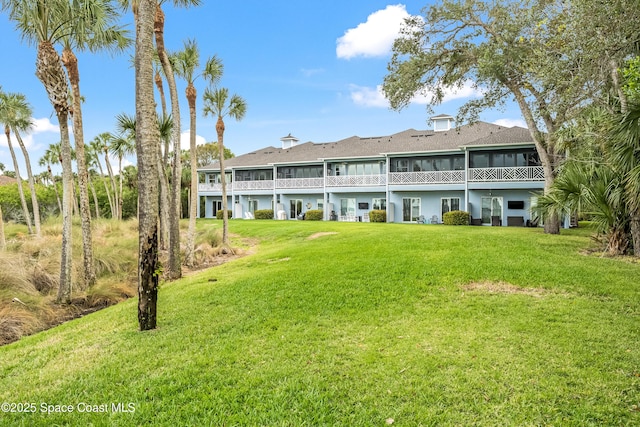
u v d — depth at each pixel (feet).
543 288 22.00
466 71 53.06
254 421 10.05
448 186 79.05
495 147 74.33
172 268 34.06
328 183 95.04
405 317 18.06
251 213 110.93
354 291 22.22
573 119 35.01
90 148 106.83
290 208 106.22
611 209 31.14
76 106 32.27
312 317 18.47
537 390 11.10
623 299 19.52
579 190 32.40
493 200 78.02
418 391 11.32
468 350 13.99
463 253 31.19
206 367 13.42
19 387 12.78
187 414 10.48
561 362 12.76
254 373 12.78
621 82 27.66
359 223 78.64
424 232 48.01
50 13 26.43
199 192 119.14
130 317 20.59
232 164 116.98
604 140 29.04
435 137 92.02
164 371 13.23
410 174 83.46
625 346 13.92
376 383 11.87
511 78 47.42
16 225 70.69
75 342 17.26
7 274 27.30
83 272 32.45
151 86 17.92
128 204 116.57
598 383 11.36
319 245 42.60
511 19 44.50
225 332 16.99
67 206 27.50
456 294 21.29
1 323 21.79
